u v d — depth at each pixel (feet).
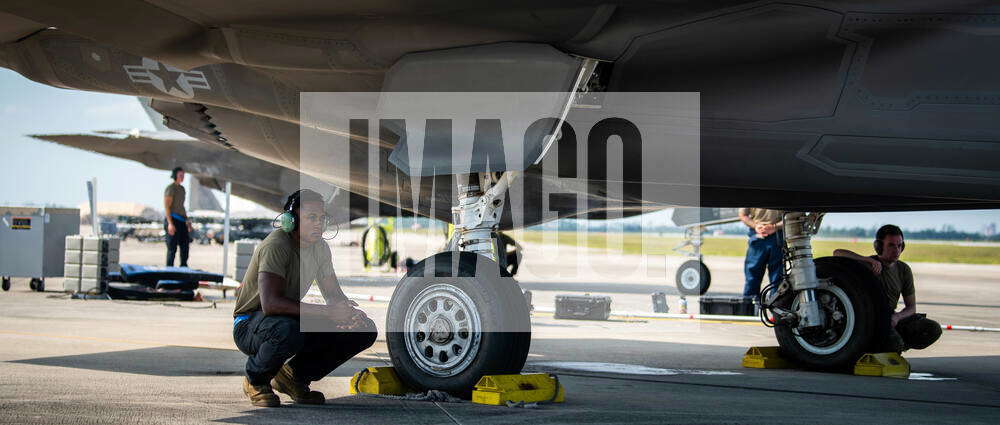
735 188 24.35
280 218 18.08
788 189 21.42
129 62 25.49
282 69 22.12
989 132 18.98
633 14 19.61
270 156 29.86
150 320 39.37
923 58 19.11
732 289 77.77
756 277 48.39
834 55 19.58
